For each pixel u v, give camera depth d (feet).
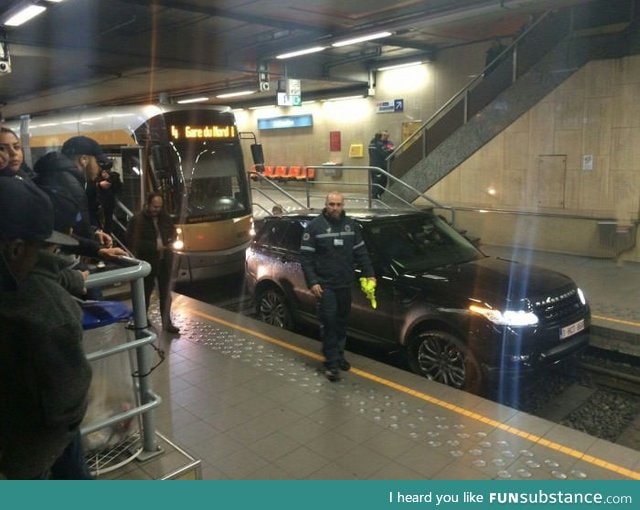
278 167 73.05
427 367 18.88
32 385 6.50
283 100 52.44
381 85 59.82
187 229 32.04
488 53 44.16
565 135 34.04
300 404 16.14
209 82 59.06
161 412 15.74
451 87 53.62
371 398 16.42
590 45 32.35
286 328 24.45
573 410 18.22
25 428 6.70
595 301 25.31
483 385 17.40
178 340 21.44
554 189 34.94
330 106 65.98
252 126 77.82
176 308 25.67
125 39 41.45
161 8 34.27
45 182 12.57
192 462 10.25
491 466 12.87
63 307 6.71
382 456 13.39
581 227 33.58
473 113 39.86
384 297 19.93
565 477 12.39
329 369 17.70
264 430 14.71
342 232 17.71
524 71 36.60
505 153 37.01
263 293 25.58
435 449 13.65
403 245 21.24
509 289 18.02
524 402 18.80
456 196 40.14
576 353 18.79
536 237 35.73
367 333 20.81
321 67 55.01
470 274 19.34
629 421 17.47
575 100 33.35
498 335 16.89
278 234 24.90
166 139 31.78
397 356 22.21
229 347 20.66
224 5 34.83
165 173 31.81
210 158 33.37
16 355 6.48
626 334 21.49
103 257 10.55
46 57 41.11
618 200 32.27
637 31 30.60
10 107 86.38
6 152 8.82
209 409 15.90
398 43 51.01
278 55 45.96
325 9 36.09
